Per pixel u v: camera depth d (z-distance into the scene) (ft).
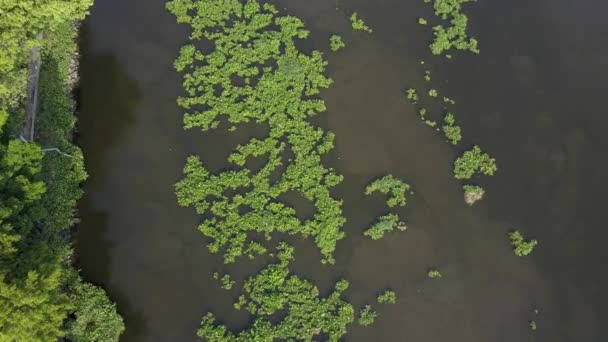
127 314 84.07
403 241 91.30
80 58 102.63
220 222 90.02
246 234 89.56
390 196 94.43
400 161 97.35
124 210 90.99
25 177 75.10
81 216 89.97
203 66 102.01
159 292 85.76
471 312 87.56
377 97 102.47
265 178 93.35
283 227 90.02
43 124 89.51
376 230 90.99
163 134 96.99
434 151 98.58
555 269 91.50
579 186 98.07
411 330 85.61
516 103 103.96
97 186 92.38
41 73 93.30
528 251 91.56
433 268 89.92
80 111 97.91
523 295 89.25
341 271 88.48
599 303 89.81
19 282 66.85
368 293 87.40
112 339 80.74
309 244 89.61
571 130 102.37
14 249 69.62
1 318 63.87
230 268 87.45
